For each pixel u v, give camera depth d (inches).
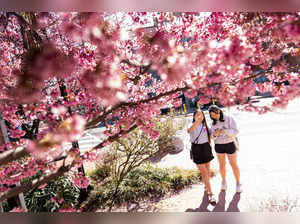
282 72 72.2
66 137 37.3
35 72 46.3
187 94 68.8
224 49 42.9
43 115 76.0
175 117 257.8
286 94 61.5
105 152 195.2
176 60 43.1
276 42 69.8
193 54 45.7
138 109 84.7
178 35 86.3
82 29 49.4
